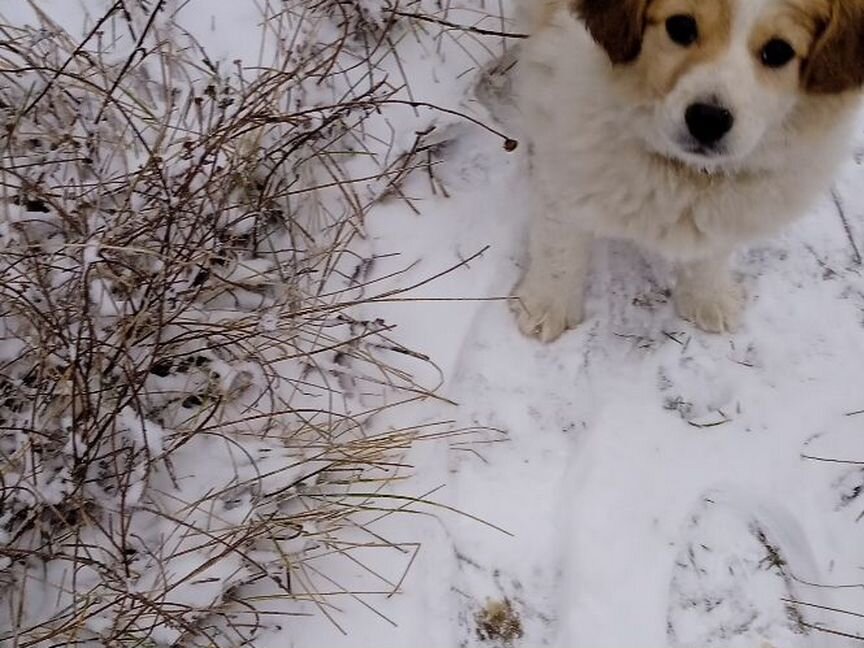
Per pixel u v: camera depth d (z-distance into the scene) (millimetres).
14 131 685
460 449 722
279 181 741
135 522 653
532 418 737
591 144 646
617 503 704
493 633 667
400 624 665
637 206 664
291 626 658
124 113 682
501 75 855
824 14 562
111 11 699
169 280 664
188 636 628
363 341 741
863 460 726
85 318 605
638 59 596
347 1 807
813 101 604
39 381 627
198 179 733
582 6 624
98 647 620
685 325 778
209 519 645
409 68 839
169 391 675
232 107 761
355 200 773
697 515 708
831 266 804
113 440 628
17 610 613
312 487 679
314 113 760
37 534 634
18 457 617
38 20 788
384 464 685
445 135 823
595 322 777
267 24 803
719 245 689
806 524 704
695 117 561
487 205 810
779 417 743
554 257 732
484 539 690
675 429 735
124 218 677
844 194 833
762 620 675
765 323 779
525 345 765
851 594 681
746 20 546
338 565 679
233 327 663
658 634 666
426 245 793
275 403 702
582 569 679
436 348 759
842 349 770
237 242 734
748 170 638
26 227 683
